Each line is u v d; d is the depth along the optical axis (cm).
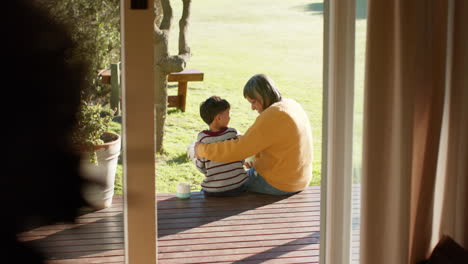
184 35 471
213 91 703
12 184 20
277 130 301
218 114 311
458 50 166
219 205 305
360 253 170
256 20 1069
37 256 22
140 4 146
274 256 242
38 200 21
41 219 21
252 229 271
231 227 274
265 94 307
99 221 153
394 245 164
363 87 168
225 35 993
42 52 21
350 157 179
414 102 158
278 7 1123
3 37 20
